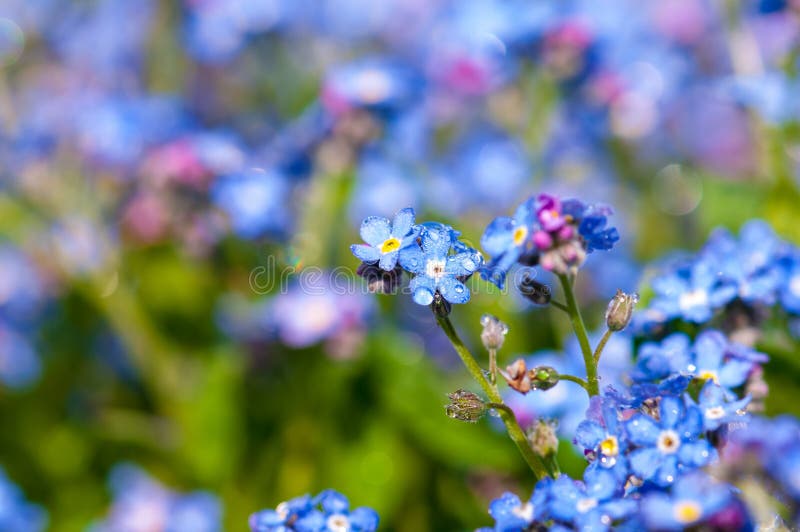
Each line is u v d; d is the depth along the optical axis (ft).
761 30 1.31
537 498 0.65
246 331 1.09
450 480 1.01
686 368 0.72
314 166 1.13
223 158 1.10
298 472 1.05
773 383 0.85
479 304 1.08
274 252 1.07
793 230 1.05
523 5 1.27
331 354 1.03
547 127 1.29
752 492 0.68
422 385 1.02
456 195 1.27
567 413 0.92
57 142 1.29
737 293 0.79
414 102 1.18
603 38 1.26
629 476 0.66
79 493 1.16
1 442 1.20
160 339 1.20
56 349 1.30
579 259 0.67
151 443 1.18
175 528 1.03
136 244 1.27
